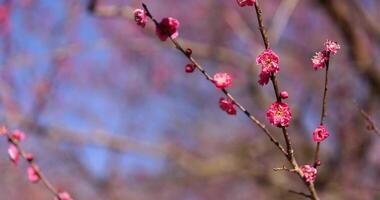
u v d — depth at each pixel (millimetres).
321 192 7844
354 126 7879
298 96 9664
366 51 8234
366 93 8039
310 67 10164
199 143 12367
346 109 8125
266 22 9695
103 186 10352
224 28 10406
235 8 9836
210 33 10547
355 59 8023
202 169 9047
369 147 7852
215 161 9117
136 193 11852
